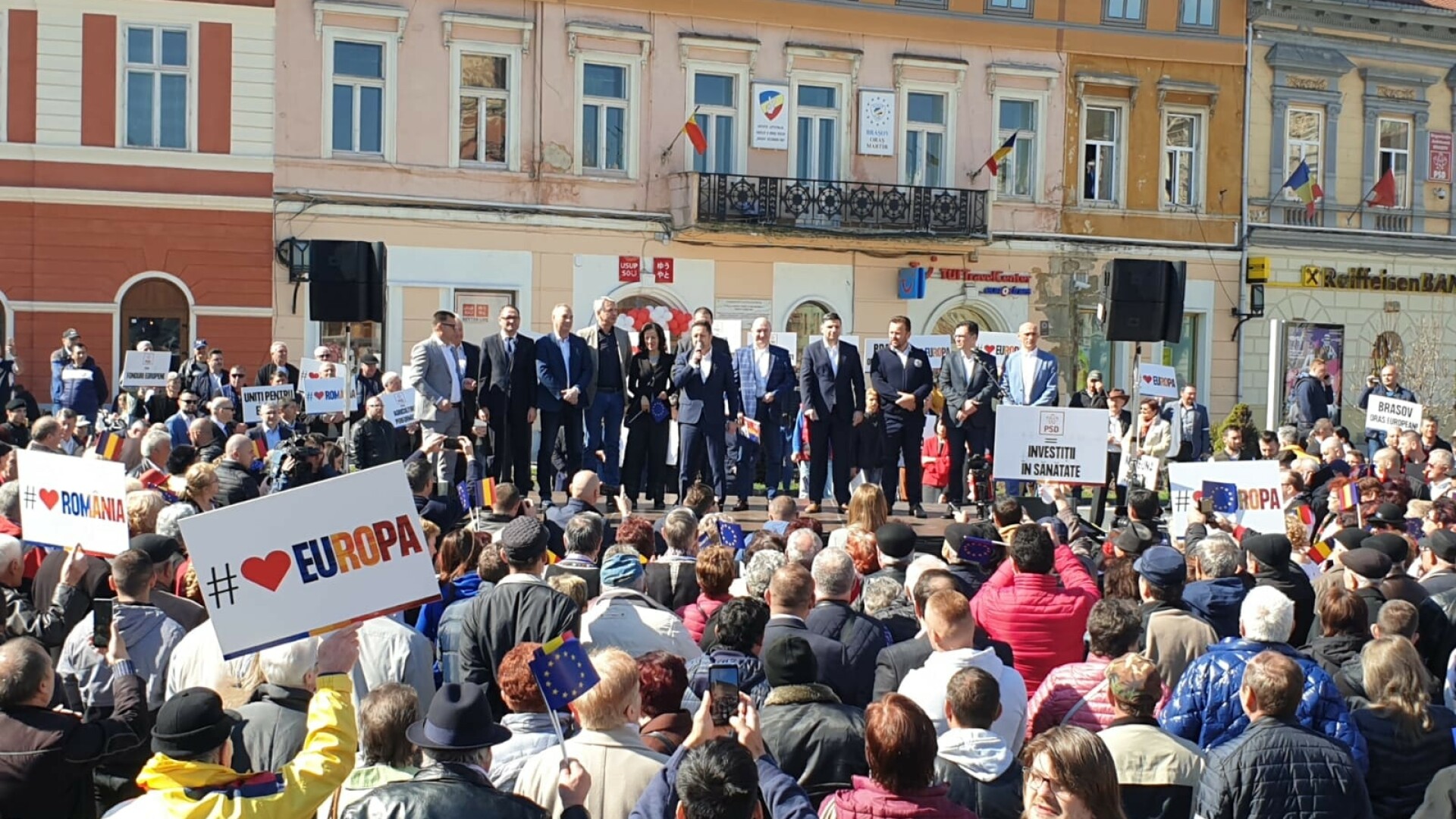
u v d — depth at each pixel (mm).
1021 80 30203
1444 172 33875
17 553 7500
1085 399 19453
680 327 28047
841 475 14656
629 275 27641
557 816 4996
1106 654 6410
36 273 24281
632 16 27328
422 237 26281
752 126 28234
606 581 7406
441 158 26328
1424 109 33469
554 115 26969
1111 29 30719
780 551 8469
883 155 29219
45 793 5438
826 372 14531
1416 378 32781
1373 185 33125
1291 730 5320
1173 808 5496
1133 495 10469
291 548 5289
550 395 14078
